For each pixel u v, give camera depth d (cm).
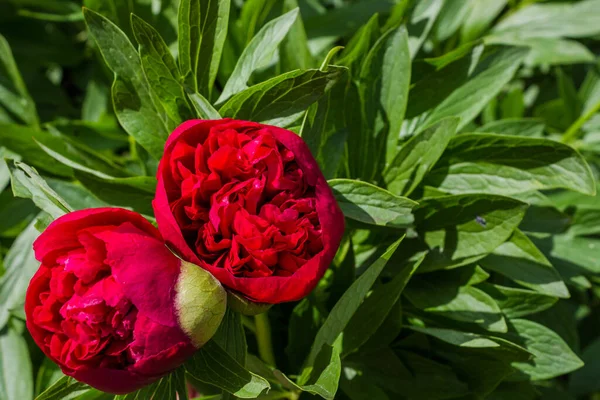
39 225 60
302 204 56
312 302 66
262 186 56
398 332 65
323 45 80
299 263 56
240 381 57
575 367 66
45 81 87
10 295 72
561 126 87
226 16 63
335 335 61
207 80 64
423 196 67
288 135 56
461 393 66
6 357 72
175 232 55
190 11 62
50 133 74
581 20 85
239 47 76
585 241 74
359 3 81
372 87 67
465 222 65
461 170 67
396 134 67
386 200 59
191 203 56
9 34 86
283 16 63
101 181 63
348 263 66
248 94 60
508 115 83
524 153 65
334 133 65
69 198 67
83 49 89
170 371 56
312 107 61
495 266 67
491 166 66
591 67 94
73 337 55
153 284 54
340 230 56
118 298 54
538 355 66
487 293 67
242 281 55
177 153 56
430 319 67
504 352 65
